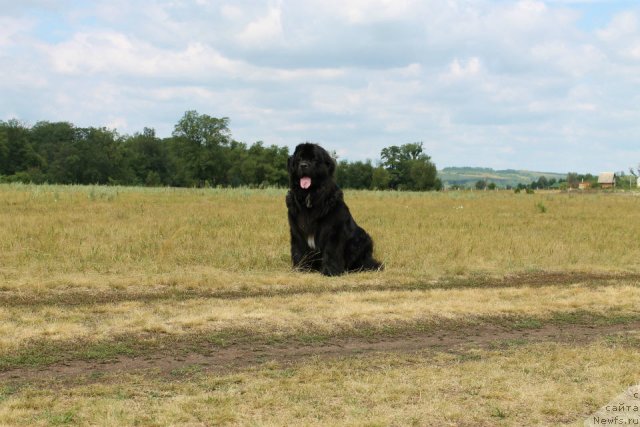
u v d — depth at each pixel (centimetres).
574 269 1291
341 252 1197
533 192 5828
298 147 1174
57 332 732
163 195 3331
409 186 11712
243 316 824
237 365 659
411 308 887
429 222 2003
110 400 541
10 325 741
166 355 686
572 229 1898
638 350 727
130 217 1950
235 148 11575
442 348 733
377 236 1608
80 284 1005
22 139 10181
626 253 1490
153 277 1070
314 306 891
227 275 1117
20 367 635
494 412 535
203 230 1612
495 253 1413
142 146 11412
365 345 743
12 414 503
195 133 10650
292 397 559
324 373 627
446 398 565
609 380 619
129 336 738
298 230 1202
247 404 541
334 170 1197
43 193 2895
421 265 1269
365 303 914
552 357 691
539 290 1054
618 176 12175
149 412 518
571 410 545
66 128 11725
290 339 755
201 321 791
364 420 505
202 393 565
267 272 1174
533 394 577
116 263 1181
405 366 659
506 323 855
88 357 670
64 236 1425
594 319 889
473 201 3531
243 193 3609
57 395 557
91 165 10044
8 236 1384
